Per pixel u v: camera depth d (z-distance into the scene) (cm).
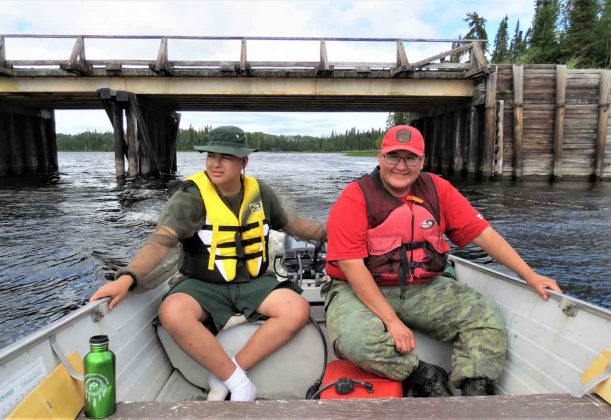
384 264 217
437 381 196
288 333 216
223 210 220
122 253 655
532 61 3372
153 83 1526
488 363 197
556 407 141
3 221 902
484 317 206
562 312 184
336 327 200
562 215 954
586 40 3431
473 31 5441
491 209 1034
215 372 205
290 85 1532
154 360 220
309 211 1029
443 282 225
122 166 1648
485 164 1596
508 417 136
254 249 228
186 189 222
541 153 1628
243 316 226
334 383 184
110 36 1404
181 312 204
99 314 181
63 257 634
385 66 1501
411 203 220
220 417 138
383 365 187
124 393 186
